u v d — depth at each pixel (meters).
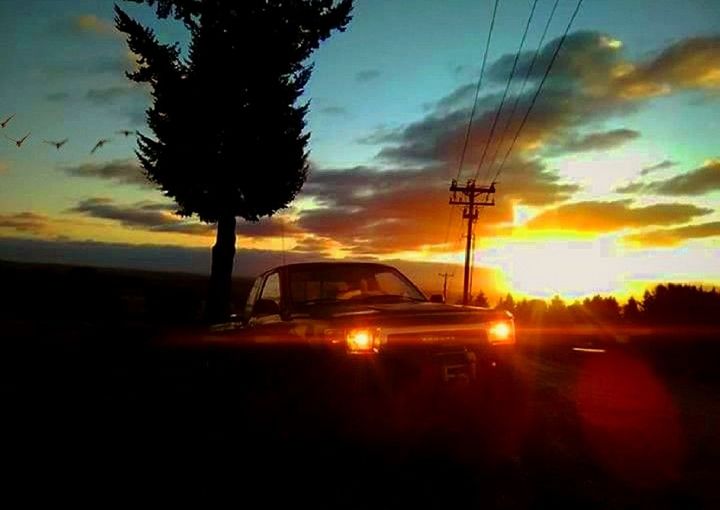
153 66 19.45
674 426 7.22
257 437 6.32
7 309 24.84
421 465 5.36
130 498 4.61
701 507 4.46
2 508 4.39
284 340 6.73
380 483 4.92
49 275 29.83
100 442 6.22
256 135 19.98
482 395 6.23
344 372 5.92
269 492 4.73
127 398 8.64
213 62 19.31
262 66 19.56
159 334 17.38
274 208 21.03
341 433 6.02
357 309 6.55
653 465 5.48
